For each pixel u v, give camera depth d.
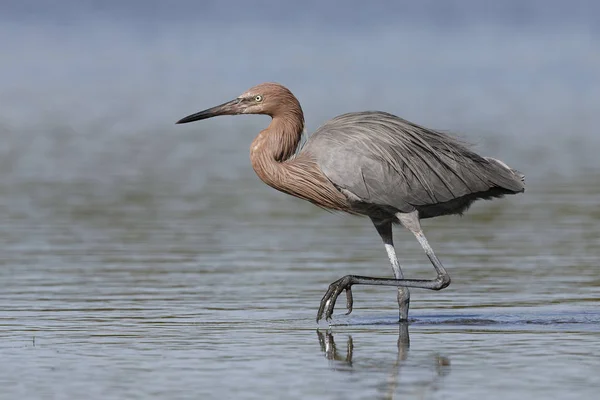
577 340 11.26
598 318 12.38
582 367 10.09
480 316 12.60
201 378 9.80
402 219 12.55
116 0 110.88
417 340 11.40
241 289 14.24
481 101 43.47
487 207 21.56
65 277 14.99
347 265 16.03
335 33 83.75
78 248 17.28
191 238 18.31
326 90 46.47
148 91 48.22
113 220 20.06
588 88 48.84
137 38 79.75
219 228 19.34
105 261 16.22
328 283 14.70
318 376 9.88
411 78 52.97
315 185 12.63
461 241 18.09
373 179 12.33
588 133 33.81
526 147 30.39
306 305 13.30
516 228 19.25
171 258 16.53
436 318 12.55
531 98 44.81
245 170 27.27
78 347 11.02
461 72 56.38
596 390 9.30
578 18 98.44
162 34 83.38
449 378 9.77
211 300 13.52
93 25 91.25
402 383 9.62
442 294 13.96
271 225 19.78
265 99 12.86
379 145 12.42
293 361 10.46
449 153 12.69
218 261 16.28
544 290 14.08
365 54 66.56
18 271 15.41
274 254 16.91
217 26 91.38
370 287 14.66
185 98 45.44
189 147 31.75
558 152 29.41
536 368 10.08
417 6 114.38
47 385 9.58
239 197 23.12
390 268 15.84
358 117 12.78
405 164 12.45
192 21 97.38
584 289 14.09
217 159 29.23
